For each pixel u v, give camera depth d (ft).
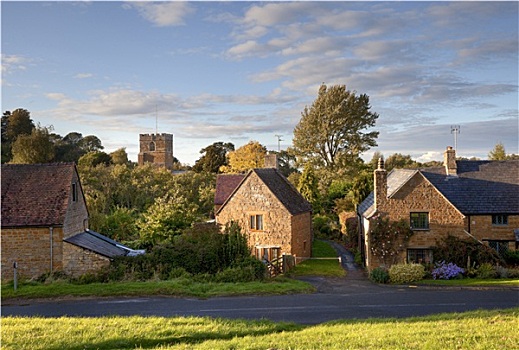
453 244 97.66
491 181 114.52
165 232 113.80
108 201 169.58
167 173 199.72
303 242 122.21
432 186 99.91
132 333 45.96
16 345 41.68
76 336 44.57
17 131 230.89
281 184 125.08
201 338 45.52
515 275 93.09
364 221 113.50
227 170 245.24
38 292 70.54
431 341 40.55
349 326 48.80
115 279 82.53
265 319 54.29
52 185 93.56
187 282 77.97
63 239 86.38
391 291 79.00
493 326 46.42
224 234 91.30
